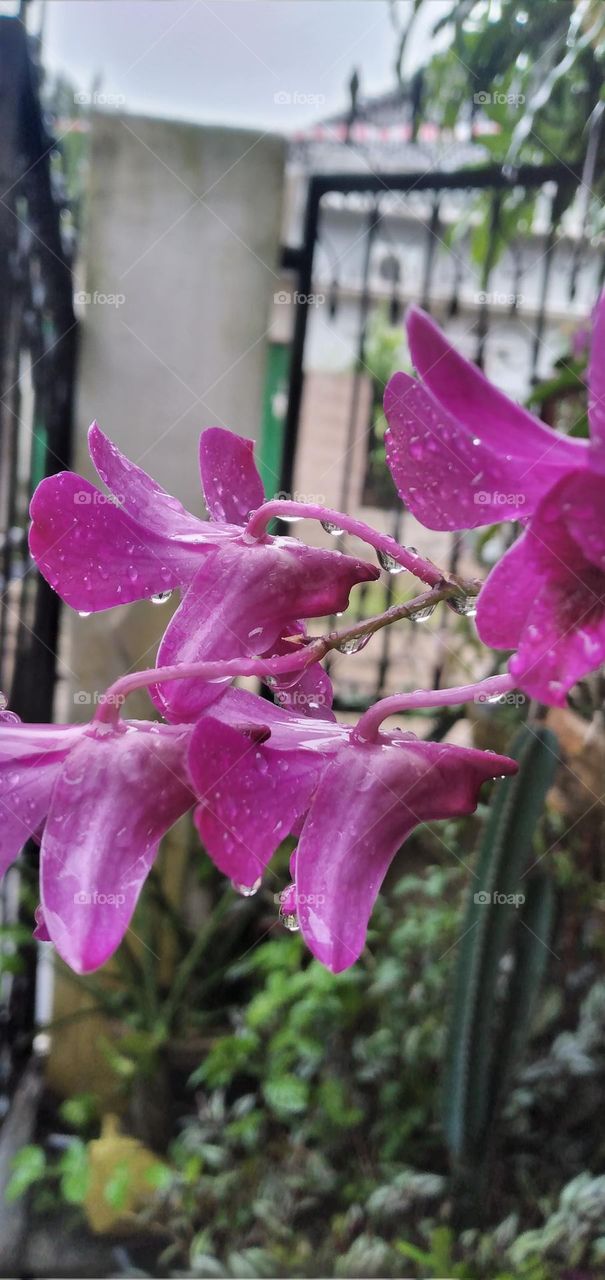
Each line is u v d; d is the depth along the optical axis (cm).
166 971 72
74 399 67
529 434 17
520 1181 53
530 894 49
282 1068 58
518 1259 47
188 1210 55
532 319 96
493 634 17
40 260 59
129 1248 57
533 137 57
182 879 72
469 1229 51
